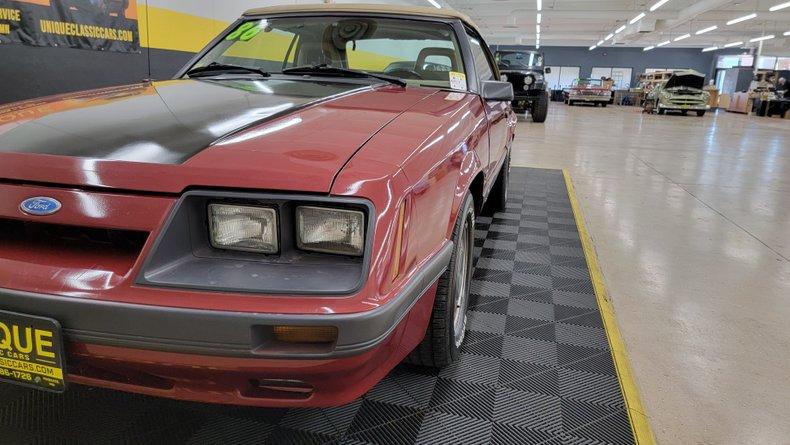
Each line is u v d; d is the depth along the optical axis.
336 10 2.23
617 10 22.22
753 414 1.56
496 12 23.17
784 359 1.90
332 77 1.96
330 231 1.00
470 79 2.07
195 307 0.93
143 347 0.95
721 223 3.87
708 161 7.18
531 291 2.42
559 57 37.50
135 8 5.28
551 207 4.13
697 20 24.19
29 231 1.09
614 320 2.16
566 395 1.59
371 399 1.54
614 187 5.17
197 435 1.36
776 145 9.34
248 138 1.13
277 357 0.94
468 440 1.38
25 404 1.46
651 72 27.28
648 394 1.65
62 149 1.09
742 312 2.30
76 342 0.98
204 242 1.03
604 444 1.38
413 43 2.13
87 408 1.45
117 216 0.99
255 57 2.17
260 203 1.00
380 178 1.02
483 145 1.88
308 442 1.35
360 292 0.95
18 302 0.98
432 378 1.65
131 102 1.43
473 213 1.82
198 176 1.00
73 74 4.64
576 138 9.85
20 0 4.11
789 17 22.17
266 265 0.99
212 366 0.96
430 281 1.20
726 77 25.84
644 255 3.07
